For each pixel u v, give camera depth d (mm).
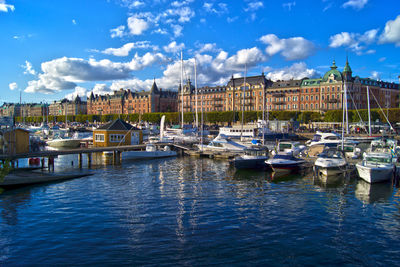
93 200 24469
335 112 102812
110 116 167625
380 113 96688
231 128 73625
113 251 15562
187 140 63438
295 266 14266
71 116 182250
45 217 20469
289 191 27453
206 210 21875
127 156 46875
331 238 17188
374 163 31453
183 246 16109
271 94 137625
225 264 14391
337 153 36406
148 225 18969
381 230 18375
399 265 14414
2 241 16750
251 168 38656
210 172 37062
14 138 39969
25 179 29547
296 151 43594
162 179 32844
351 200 24484
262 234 17656
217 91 157375
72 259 14789
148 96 187750
